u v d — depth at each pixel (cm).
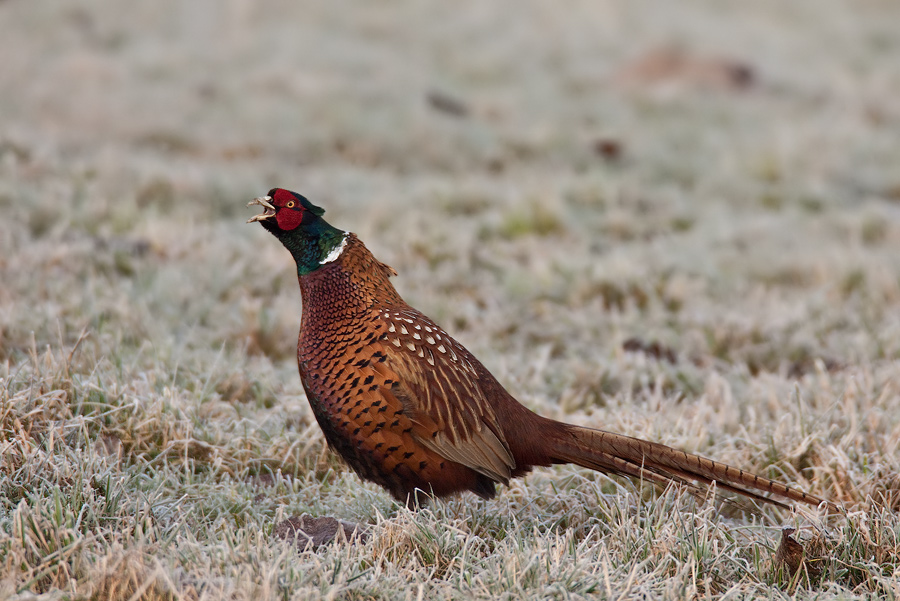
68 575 557
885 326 1246
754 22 4450
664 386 1048
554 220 1739
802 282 1506
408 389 668
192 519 680
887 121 2998
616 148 2450
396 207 1762
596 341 1205
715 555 639
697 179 2302
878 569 631
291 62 3102
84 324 1003
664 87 3128
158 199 1666
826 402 918
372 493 755
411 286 1358
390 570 593
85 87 2672
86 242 1313
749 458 819
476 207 1891
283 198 693
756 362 1146
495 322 1227
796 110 3061
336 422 687
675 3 4712
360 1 4191
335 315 685
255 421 844
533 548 626
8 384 766
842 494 764
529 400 937
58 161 1719
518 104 2930
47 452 696
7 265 1206
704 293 1393
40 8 3503
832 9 4716
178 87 2778
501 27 4009
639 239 1742
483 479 709
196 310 1149
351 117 2517
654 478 691
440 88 3042
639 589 584
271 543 621
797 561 630
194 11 3744
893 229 1839
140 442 777
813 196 2144
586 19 4197
